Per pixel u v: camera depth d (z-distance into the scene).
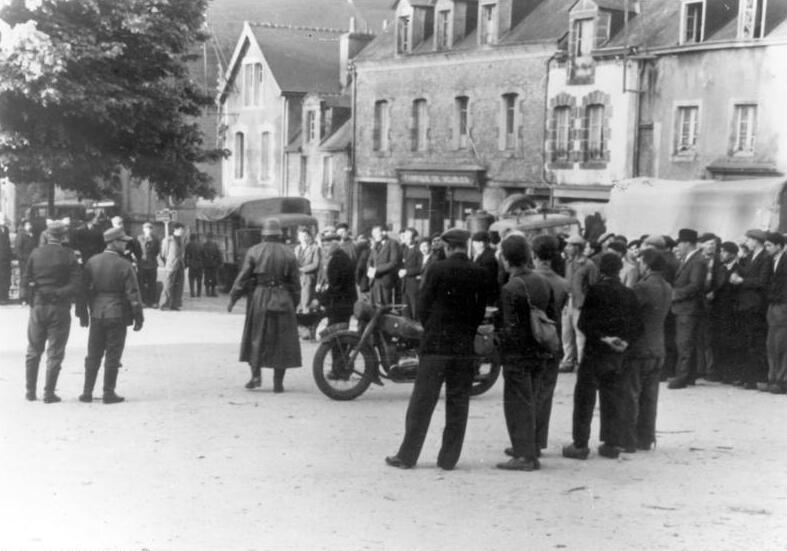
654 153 38.16
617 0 40.66
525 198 36.06
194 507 8.88
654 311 11.53
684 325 16.33
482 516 8.74
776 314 15.84
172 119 37.44
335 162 55.62
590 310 11.04
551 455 11.43
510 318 10.50
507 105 44.97
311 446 11.43
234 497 9.21
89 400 14.09
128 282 13.95
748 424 13.34
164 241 31.20
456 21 47.72
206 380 16.33
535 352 10.54
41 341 14.05
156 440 11.56
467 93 46.66
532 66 43.22
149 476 9.92
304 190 59.28
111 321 13.87
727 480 10.22
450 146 47.66
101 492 9.33
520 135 43.88
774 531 8.38
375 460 10.84
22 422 12.54
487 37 45.56
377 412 13.69
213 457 10.77
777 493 9.69
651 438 11.70
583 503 9.23
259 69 63.84
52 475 9.91
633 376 11.44
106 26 33.75
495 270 15.30
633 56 38.34
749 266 16.36
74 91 32.59
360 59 53.06
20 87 31.17
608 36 40.44
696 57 36.44
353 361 14.64
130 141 36.81
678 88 37.12
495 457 11.16
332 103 57.53
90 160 34.94
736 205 26.67
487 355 14.73
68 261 13.98
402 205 50.72
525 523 8.55
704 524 8.58
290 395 14.98
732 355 16.75
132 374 16.83
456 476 10.23
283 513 8.73
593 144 40.72
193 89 38.56
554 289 10.88
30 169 33.62
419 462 10.86
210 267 38.59
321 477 10.01
